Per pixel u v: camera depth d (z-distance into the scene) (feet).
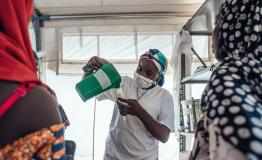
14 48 2.15
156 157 6.25
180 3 10.06
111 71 5.05
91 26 10.73
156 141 6.25
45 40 10.70
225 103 2.04
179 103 8.98
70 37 10.75
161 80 6.66
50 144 2.13
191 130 7.95
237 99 2.03
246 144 1.87
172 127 6.07
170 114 6.18
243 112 1.96
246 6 2.49
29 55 2.31
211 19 8.04
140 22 10.73
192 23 8.43
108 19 10.72
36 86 2.23
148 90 6.32
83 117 10.43
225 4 2.72
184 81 8.65
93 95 5.02
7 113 2.05
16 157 1.99
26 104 2.11
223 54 2.72
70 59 10.72
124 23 10.75
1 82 2.06
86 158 10.27
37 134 2.09
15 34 2.19
